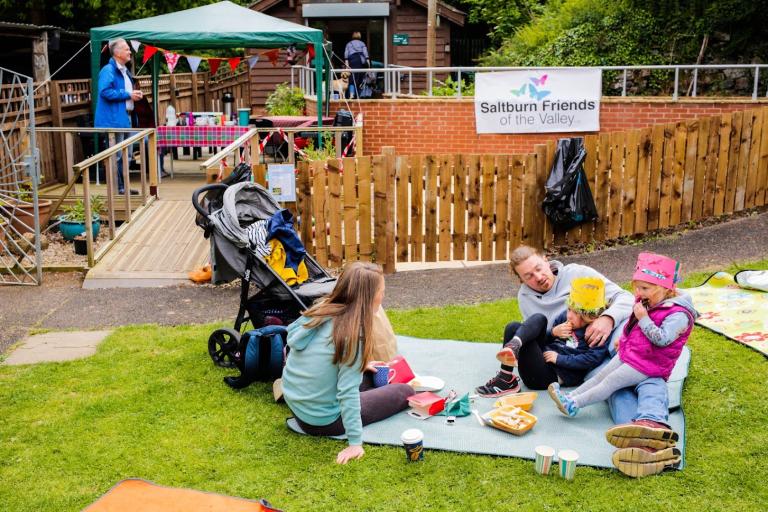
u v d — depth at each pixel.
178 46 15.05
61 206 10.16
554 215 8.56
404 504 3.85
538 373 5.07
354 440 4.28
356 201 8.29
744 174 9.52
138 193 11.23
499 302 7.22
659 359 4.44
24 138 10.55
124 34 12.75
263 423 4.75
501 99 14.08
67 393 5.22
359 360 4.20
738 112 9.30
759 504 3.82
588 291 4.92
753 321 6.31
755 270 7.36
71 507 3.86
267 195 6.39
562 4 19.42
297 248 5.96
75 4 23.34
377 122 14.66
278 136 14.51
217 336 5.67
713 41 16.56
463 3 26.64
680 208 9.26
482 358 5.78
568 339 5.15
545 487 3.98
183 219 9.92
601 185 8.84
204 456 4.34
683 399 4.99
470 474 4.12
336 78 17.89
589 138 8.70
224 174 8.12
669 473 4.11
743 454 4.30
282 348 5.21
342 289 4.28
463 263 8.76
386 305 7.24
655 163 9.01
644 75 16.67
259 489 3.99
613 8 17.52
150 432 4.63
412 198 8.36
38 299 7.54
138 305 7.32
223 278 6.07
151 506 3.81
